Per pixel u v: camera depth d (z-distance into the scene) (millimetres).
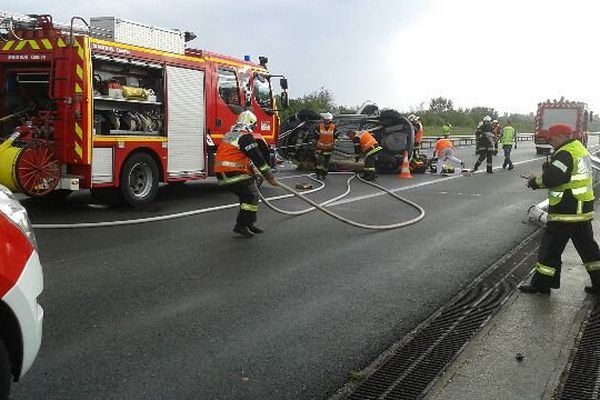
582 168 5273
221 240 7652
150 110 10398
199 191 12648
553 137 5379
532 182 5449
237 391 3537
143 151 10195
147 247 7117
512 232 8594
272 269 6281
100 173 9312
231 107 12195
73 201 10648
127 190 9797
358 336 4461
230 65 12219
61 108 9000
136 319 4672
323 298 5348
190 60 11070
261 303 5152
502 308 5031
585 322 4711
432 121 58625
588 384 3658
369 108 20656
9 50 9359
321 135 16000
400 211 10453
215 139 11750
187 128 11055
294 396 3508
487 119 18656
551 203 5387
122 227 8328
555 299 5289
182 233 8023
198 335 4379
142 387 3541
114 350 4062
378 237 8117
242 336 4391
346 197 12180
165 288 5500
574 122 31156
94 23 9578
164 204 10625
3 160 8562
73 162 9023
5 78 9633
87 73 8930
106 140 9359
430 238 8109
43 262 6262
